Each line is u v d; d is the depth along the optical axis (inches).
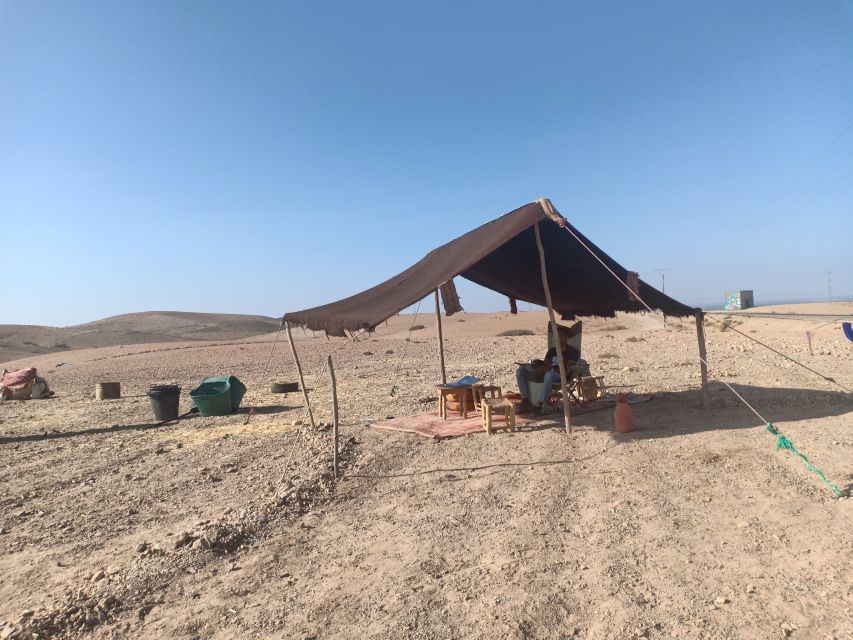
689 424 374.0
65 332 4370.1
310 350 1603.1
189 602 181.6
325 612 169.2
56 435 500.1
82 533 252.7
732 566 178.5
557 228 375.2
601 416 418.3
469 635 151.9
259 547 222.2
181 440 449.4
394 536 223.1
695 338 1250.6
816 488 237.5
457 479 289.1
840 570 168.4
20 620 169.0
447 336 2162.9
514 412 383.6
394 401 567.2
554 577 179.9
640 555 191.0
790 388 494.9
